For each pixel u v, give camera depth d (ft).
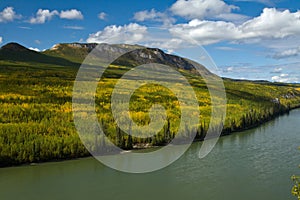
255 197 92.63
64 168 117.91
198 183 103.09
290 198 92.27
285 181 106.01
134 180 104.47
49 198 91.66
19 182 104.12
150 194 94.17
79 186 100.01
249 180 106.32
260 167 121.08
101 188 98.68
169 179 106.32
